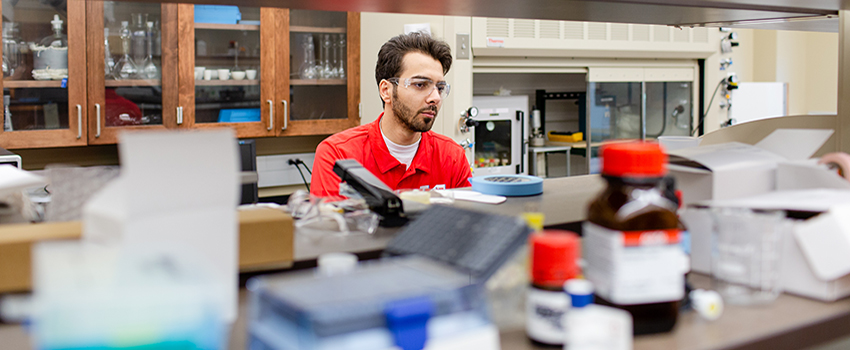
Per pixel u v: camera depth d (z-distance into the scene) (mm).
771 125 1308
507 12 1433
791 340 648
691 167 964
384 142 1886
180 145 580
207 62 3010
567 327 550
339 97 3344
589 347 542
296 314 465
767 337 627
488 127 3453
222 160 610
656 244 617
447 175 1992
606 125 3807
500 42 3268
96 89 2762
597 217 645
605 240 628
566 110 4164
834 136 1236
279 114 3176
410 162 1938
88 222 610
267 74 3121
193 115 2977
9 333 604
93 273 486
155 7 2846
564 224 1000
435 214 716
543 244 584
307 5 1341
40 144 2672
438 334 501
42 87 2660
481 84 3836
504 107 3496
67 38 2684
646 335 621
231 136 613
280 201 3303
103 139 2799
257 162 3258
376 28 3328
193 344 469
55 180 896
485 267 571
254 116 3145
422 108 1831
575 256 589
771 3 1300
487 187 1307
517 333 626
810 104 4773
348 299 479
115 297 451
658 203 625
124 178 553
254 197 2355
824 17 1491
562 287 582
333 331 455
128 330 450
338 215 995
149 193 568
